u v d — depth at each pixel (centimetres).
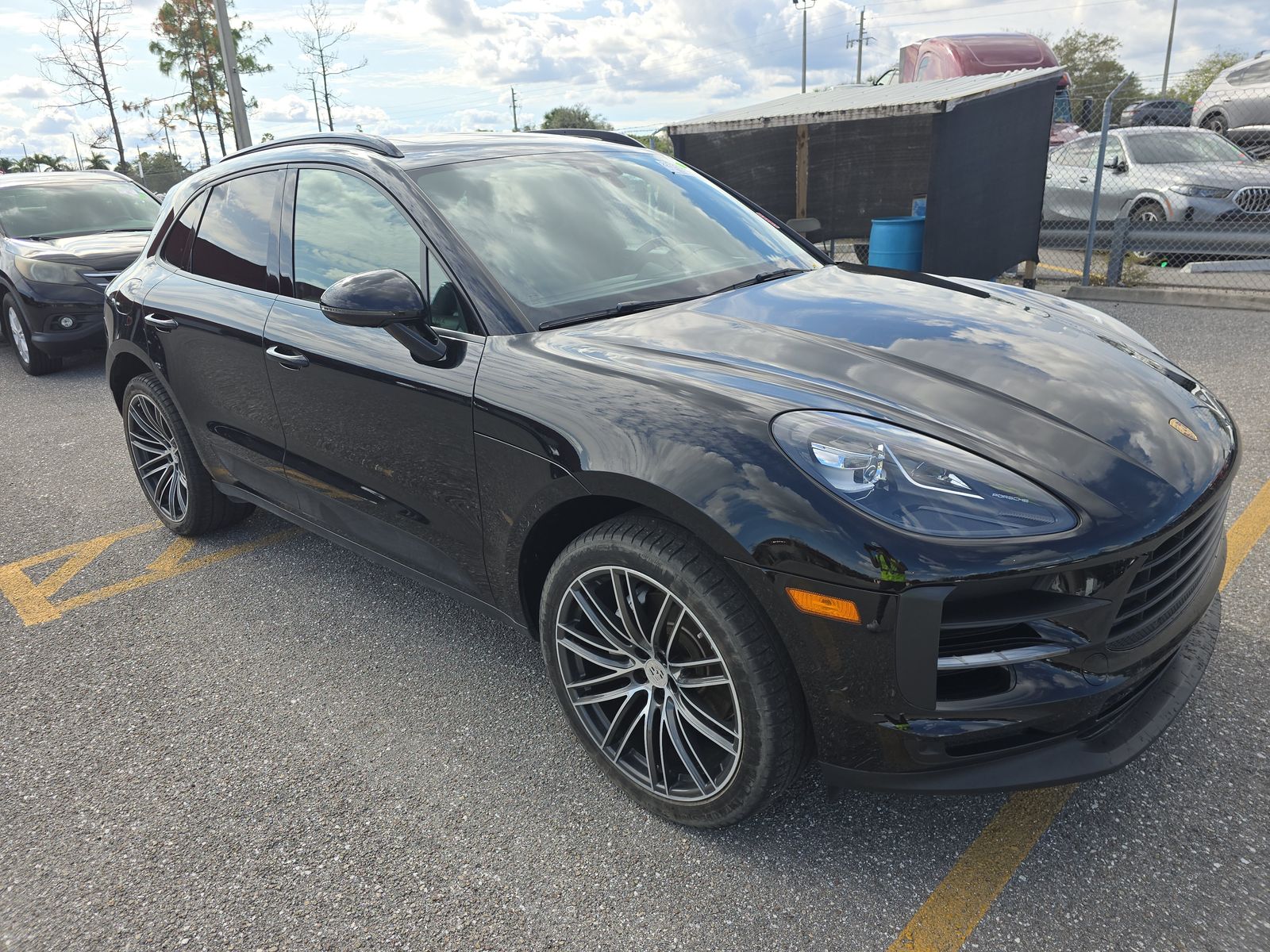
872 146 1030
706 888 193
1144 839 196
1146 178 925
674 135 969
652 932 183
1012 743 176
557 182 286
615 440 193
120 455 536
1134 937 173
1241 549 319
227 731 260
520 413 212
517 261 249
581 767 235
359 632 312
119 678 293
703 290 263
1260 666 252
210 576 364
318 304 280
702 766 200
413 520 259
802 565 167
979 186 764
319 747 250
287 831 218
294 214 297
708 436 183
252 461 324
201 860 211
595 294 250
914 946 175
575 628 217
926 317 241
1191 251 891
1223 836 195
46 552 400
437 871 203
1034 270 869
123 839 219
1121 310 739
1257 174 861
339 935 187
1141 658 181
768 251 303
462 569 250
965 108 720
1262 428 441
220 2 1614
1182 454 191
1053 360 216
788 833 206
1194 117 1315
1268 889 181
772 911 185
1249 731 227
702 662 190
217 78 3164
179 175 2756
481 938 184
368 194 272
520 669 284
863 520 165
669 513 183
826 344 219
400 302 225
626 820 215
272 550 386
